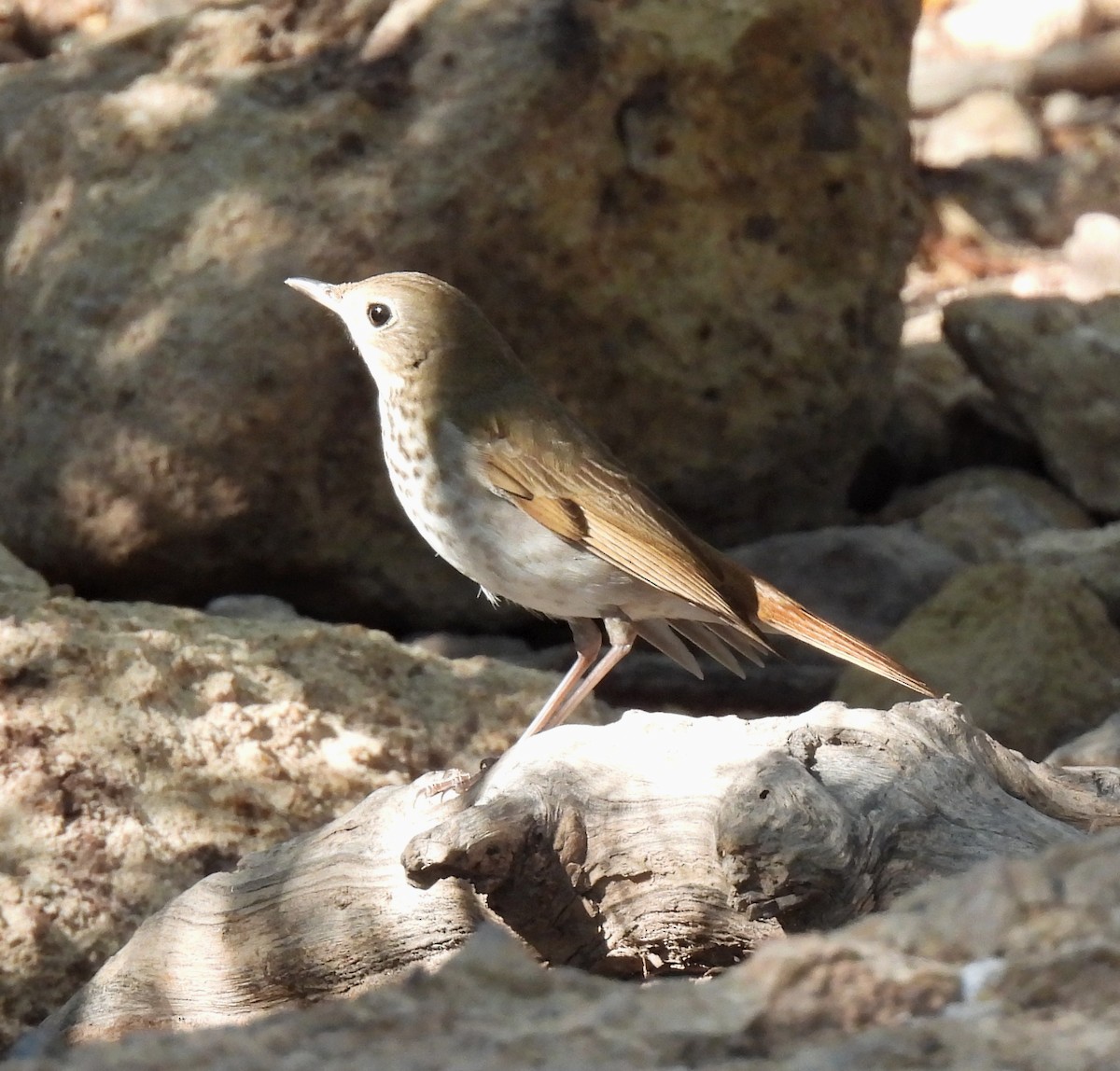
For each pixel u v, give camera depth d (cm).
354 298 891
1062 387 1438
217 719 919
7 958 821
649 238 1266
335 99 1242
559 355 1262
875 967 372
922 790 639
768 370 1320
